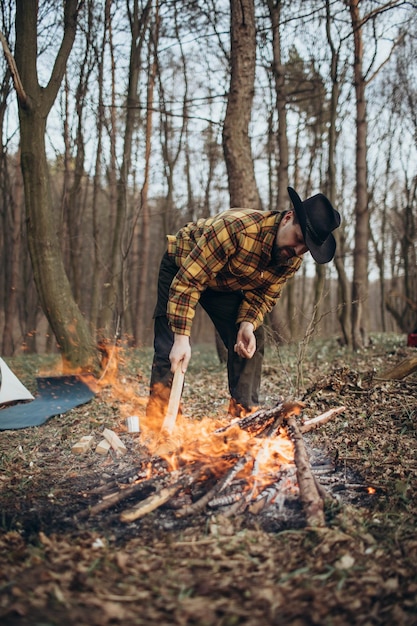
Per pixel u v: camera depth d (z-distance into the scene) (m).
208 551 2.25
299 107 13.37
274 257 3.16
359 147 8.63
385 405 4.14
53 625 1.73
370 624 1.79
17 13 5.51
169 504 2.68
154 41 9.25
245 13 6.62
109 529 2.48
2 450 3.73
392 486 2.85
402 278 20.23
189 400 5.17
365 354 7.59
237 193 6.84
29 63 5.54
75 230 12.47
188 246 3.45
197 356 9.91
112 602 1.88
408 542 2.29
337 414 3.97
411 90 12.20
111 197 11.17
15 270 11.10
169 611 1.84
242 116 6.79
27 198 5.80
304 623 1.79
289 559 2.19
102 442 3.56
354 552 2.22
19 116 5.67
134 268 16.17
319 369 6.52
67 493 2.93
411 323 14.19
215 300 3.60
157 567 2.13
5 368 5.21
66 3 5.73
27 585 1.96
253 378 3.66
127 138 8.58
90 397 5.32
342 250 13.72
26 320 13.00
